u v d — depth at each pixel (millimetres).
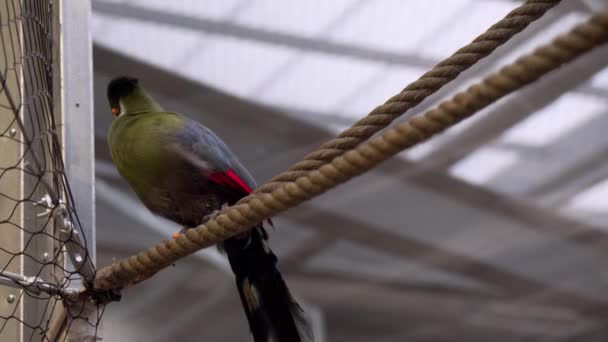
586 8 7430
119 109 3541
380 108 2521
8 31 3141
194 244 2602
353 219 9953
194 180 3293
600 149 9367
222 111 8531
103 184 8852
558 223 10250
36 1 3053
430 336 11594
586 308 11500
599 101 8852
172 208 3395
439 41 8281
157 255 2695
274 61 8266
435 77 2512
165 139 3275
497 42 2498
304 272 10570
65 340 2879
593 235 10367
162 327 10164
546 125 9117
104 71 7688
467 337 11859
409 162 9352
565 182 9766
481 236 10414
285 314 3076
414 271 10750
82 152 3125
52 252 3008
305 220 9898
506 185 9758
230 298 10234
